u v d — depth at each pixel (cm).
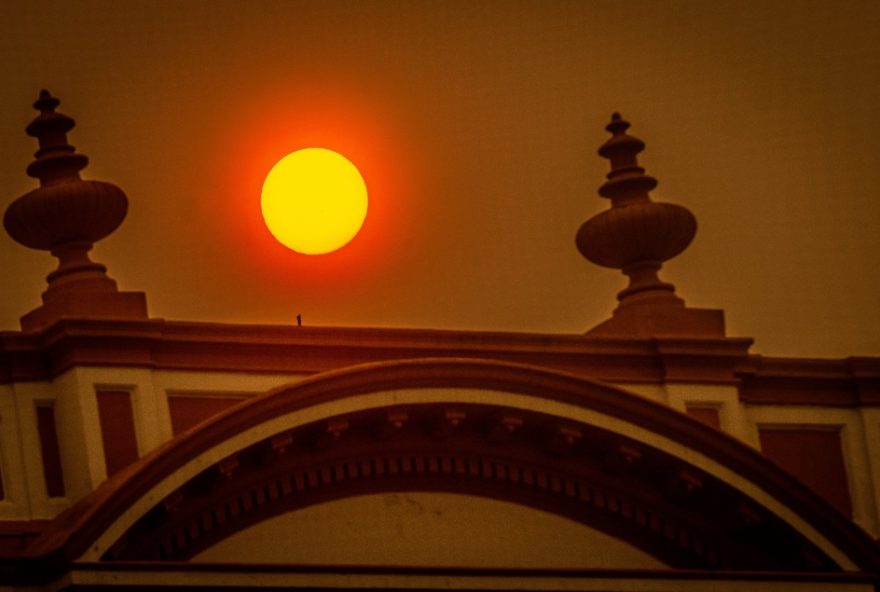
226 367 5375
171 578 4938
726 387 5800
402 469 5406
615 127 5962
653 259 5891
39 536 5147
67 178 5469
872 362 5984
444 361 5319
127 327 5303
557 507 5538
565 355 5650
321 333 5431
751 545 5628
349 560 5331
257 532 5269
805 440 5916
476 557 5434
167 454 5034
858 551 5553
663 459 5503
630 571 5344
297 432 5222
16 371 5306
